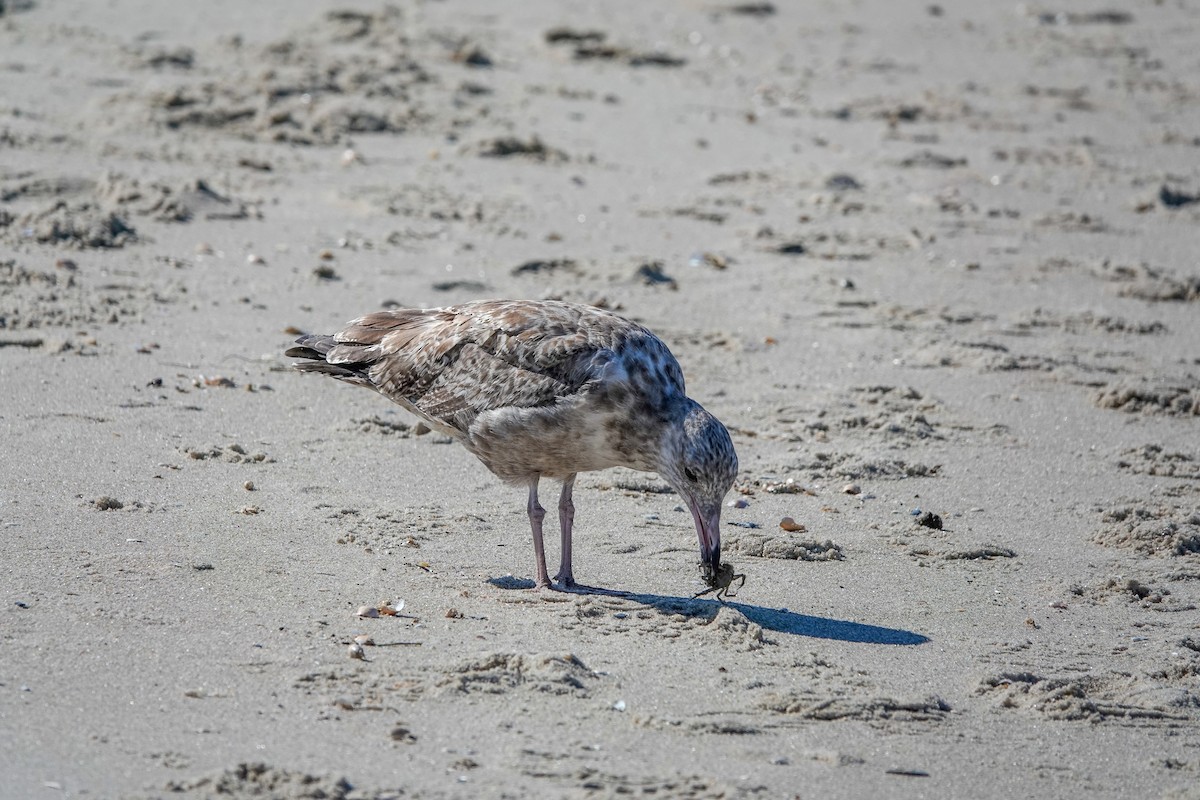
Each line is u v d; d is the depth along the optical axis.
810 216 22.39
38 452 12.31
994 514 12.91
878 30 38.88
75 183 19.84
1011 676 9.59
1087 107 31.44
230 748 7.83
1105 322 18.53
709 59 34.16
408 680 8.80
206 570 10.30
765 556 11.62
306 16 33.75
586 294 18.02
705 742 8.36
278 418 13.76
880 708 8.95
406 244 19.31
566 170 23.86
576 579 10.88
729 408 15.08
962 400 15.80
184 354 15.02
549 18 37.06
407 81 28.41
